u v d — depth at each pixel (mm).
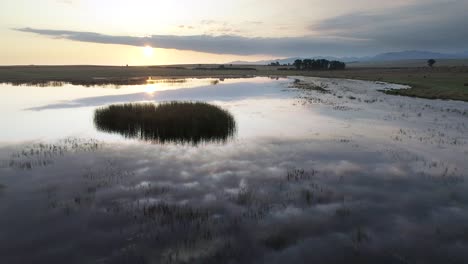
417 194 11016
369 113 29609
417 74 101438
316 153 16297
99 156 15703
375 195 10969
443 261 7277
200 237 8273
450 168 13742
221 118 23906
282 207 10047
